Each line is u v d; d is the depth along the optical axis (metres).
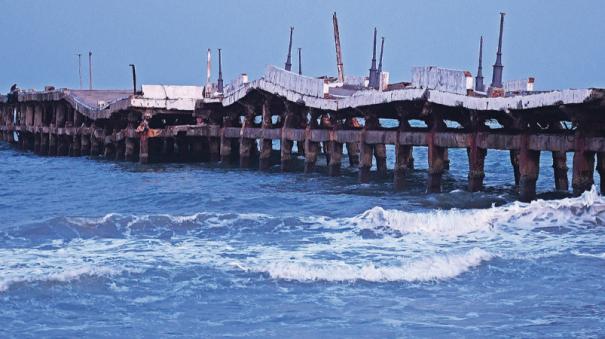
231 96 60.41
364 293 22.11
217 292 22.06
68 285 22.19
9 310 20.33
